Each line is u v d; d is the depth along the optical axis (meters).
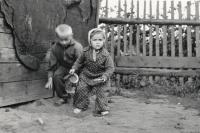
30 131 3.95
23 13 5.00
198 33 8.07
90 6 6.73
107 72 4.73
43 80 5.59
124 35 8.30
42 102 5.39
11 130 3.94
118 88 7.50
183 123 4.52
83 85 4.94
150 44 8.20
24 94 5.17
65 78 5.27
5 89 4.81
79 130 4.05
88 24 6.72
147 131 4.07
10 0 4.75
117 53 8.30
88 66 4.92
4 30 4.76
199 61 8.00
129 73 8.11
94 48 4.81
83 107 5.05
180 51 8.11
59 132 3.96
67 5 6.05
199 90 7.46
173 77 8.02
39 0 5.33
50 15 5.62
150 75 8.06
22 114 4.57
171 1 8.10
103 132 3.99
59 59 5.30
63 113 4.94
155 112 5.23
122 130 4.10
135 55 8.34
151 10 8.16
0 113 4.50
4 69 4.78
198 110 5.48
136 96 6.84
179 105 5.94
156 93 7.35
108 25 8.37
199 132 4.07
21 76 5.10
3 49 4.75
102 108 4.88
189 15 8.06
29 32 5.15
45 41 5.54
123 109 5.43
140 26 8.41
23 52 5.08
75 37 6.33
